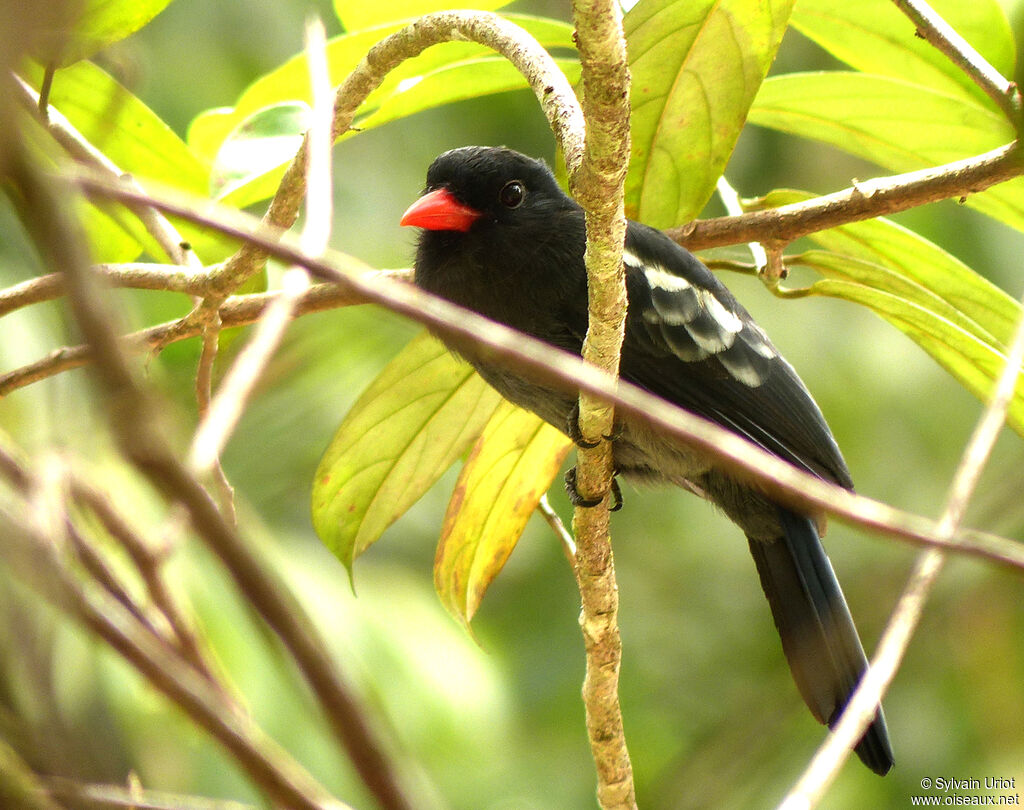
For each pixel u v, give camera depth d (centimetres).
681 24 602
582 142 470
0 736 277
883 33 732
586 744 1238
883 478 1245
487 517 735
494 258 741
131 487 590
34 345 837
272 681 819
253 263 581
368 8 716
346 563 743
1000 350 670
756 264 724
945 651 1103
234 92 1116
